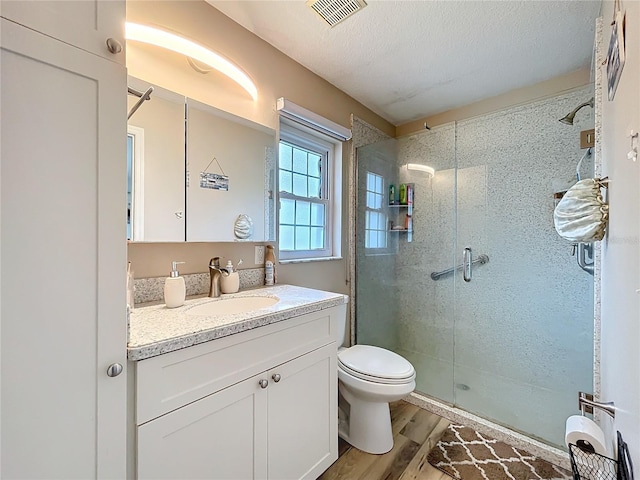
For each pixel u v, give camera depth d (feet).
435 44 5.39
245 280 5.27
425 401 6.61
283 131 6.11
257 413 3.45
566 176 6.08
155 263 4.19
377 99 7.51
